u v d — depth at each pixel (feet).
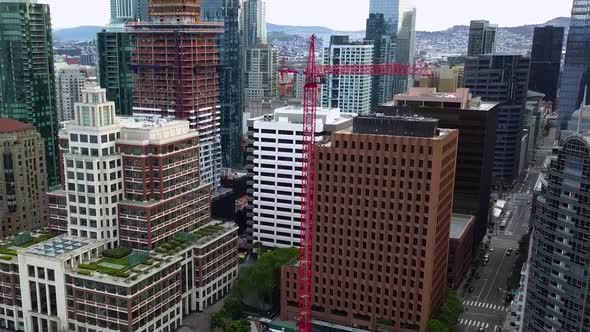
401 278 647.56
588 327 555.69
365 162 641.40
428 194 619.26
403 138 620.90
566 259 566.77
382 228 646.33
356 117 652.89
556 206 574.56
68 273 633.20
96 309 625.00
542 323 602.44
